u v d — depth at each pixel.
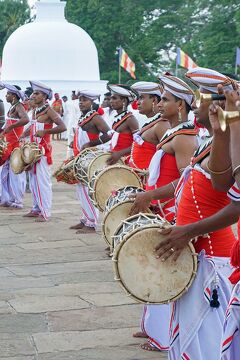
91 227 10.90
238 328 4.05
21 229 11.21
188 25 52.28
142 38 54.16
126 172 7.69
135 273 4.70
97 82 39.16
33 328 6.48
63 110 33.16
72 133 21.31
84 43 39.69
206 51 44.94
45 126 11.90
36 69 38.94
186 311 4.70
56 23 39.84
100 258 9.23
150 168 5.86
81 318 6.75
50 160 11.98
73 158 10.32
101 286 7.86
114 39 55.09
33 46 39.09
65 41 39.12
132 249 4.68
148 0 54.69
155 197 5.56
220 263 4.67
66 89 38.47
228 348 4.06
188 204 4.70
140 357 5.83
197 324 4.66
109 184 7.75
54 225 11.57
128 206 5.85
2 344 6.08
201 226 4.48
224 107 4.14
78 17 55.16
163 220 4.89
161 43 52.53
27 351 5.93
